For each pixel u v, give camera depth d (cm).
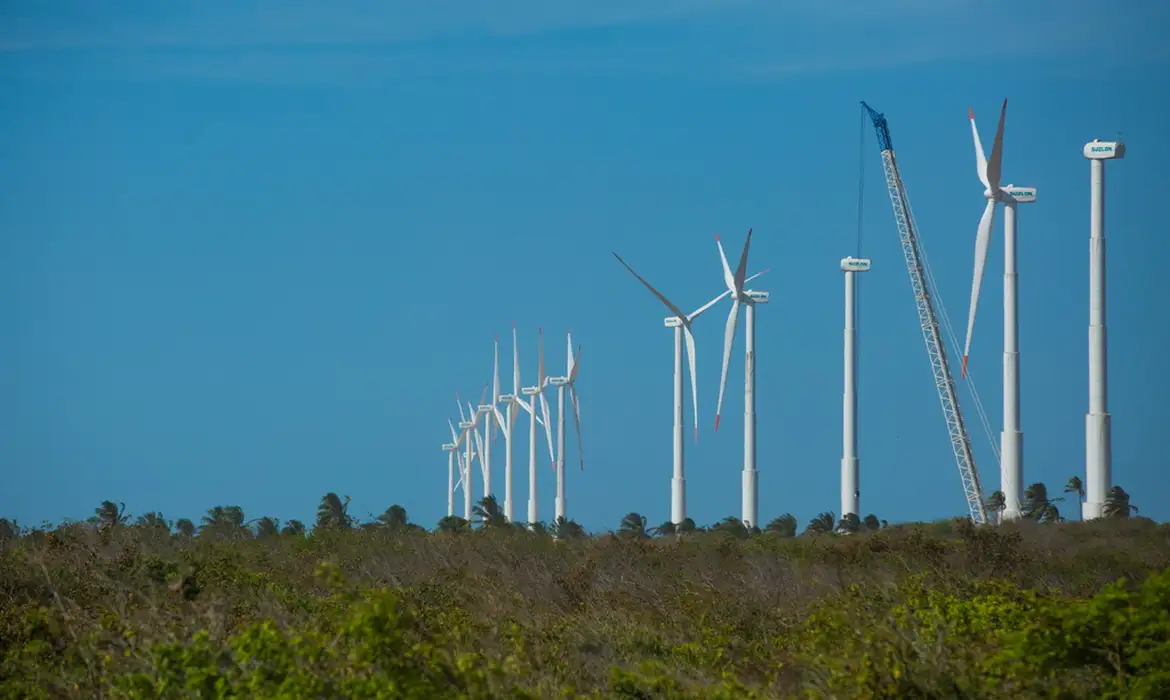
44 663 7156
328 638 6631
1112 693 6066
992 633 7531
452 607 9944
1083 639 6344
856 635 7569
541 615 10056
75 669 6956
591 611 10031
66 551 10950
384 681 5681
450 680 6022
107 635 7275
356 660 5812
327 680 5803
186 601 9300
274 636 6034
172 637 6781
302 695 5562
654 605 10775
